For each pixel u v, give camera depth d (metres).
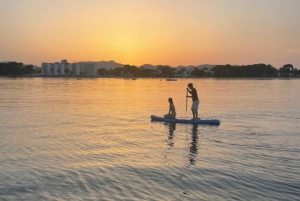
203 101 40.59
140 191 8.87
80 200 8.23
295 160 12.05
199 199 8.33
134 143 15.14
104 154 12.95
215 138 16.36
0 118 23.73
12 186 9.18
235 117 24.73
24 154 12.80
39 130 18.53
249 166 11.26
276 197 8.46
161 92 65.56
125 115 26.14
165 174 10.34
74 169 10.82
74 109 30.72
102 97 48.59
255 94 56.56
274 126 20.20
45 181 9.61
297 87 90.25
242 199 8.33
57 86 93.69
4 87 81.31
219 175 10.24
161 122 21.97
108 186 9.23
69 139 15.98
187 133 17.78
